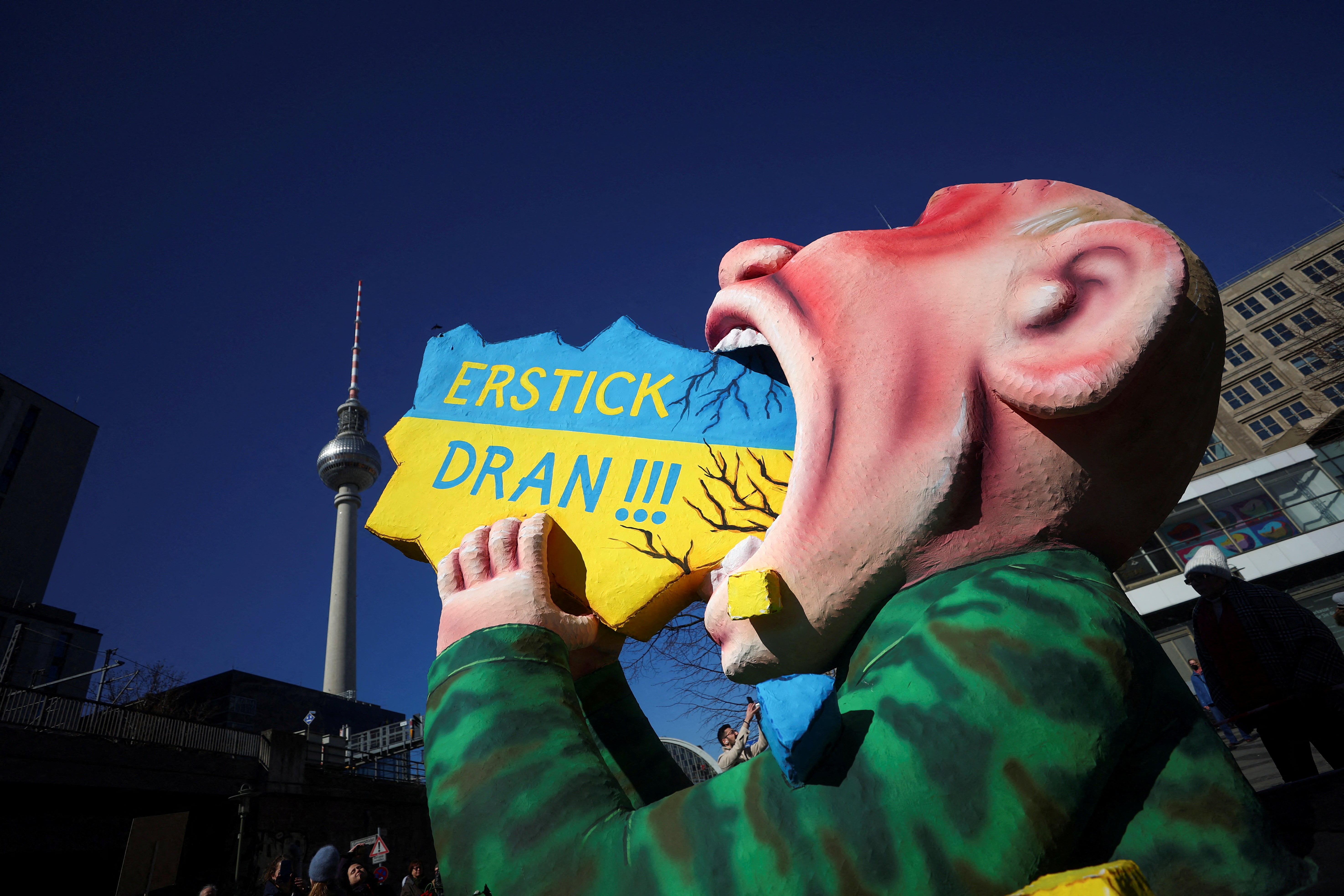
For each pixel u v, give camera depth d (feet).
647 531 5.49
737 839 3.22
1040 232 4.44
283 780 60.85
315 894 18.53
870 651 3.90
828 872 3.02
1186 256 4.16
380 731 88.02
